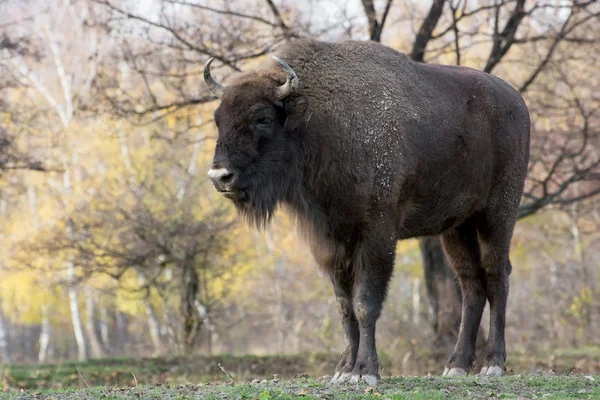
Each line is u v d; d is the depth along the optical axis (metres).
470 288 24.88
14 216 76.06
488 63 40.66
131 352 79.25
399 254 74.38
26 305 89.25
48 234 53.25
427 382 20.11
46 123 60.62
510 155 24.58
